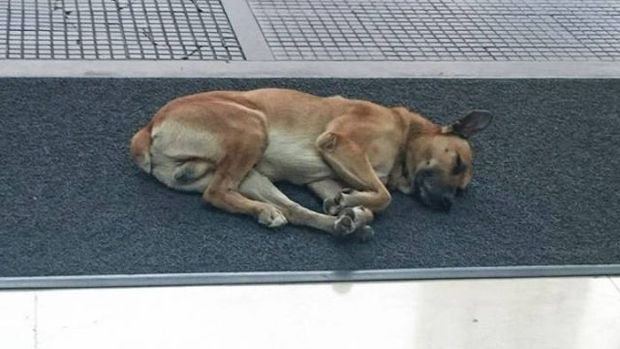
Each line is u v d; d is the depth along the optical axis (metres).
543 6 3.91
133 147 2.64
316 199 2.65
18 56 3.21
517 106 3.21
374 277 2.37
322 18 3.66
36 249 2.36
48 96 3.01
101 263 2.33
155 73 3.19
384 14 3.74
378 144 2.63
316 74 3.27
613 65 3.52
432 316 2.27
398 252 2.46
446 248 2.50
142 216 2.51
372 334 2.20
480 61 3.46
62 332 2.13
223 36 3.45
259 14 3.64
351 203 2.54
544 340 2.23
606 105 3.27
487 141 3.00
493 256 2.49
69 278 2.27
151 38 3.40
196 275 2.31
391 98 3.17
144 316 2.19
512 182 2.82
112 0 3.62
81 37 3.36
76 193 2.58
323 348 2.14
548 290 2.39
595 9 3.92
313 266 2.38
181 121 2.56
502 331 2.25
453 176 2.64
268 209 2.50
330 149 2.60
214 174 2.57
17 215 2.47
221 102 2.58
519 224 2.63
